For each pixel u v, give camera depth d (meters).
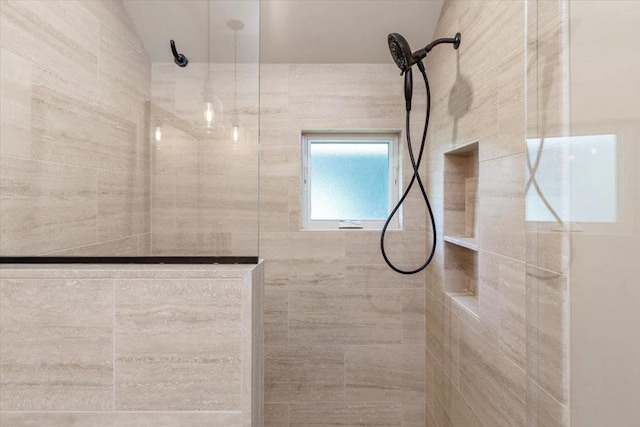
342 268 2.00
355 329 2.00
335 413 1.99
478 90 1.32
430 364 1.91
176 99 1.00
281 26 1.82
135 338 0.87
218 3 1.00
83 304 0.87
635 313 0.57
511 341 1.09
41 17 0.99
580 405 0.71
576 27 0.70
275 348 2.00
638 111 0.55
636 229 0.56
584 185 0.69
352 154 2.21
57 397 0.88
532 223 0.90
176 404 0.88
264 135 2.00
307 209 2.16
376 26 1.81
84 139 0.98
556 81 0.78
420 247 2.00
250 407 0.88
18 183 0.97
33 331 0.87
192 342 0.87
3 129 0.98
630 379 0.58
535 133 0.88
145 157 0.99
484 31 1.26
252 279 0.88
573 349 0.73
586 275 0.69
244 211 0.98
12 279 0.87
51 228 0.97
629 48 0.57
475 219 1.63
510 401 1.09
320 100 2.00
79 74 1.00
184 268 0.90
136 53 1.00
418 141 1.99
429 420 1.92
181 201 0.98
